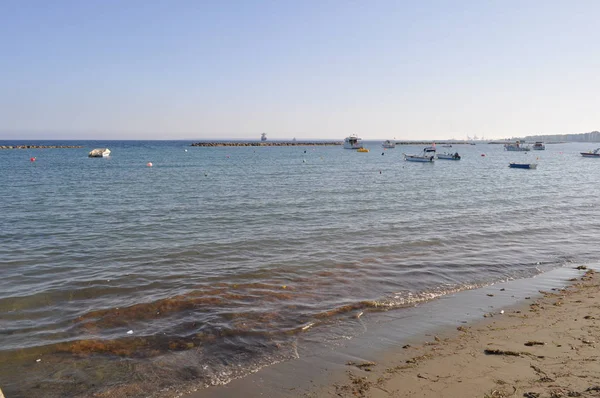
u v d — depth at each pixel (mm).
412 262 16328
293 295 12891
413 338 10062
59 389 8094
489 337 9953
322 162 87500
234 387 8094
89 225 22609
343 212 26594
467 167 77250
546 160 107125
